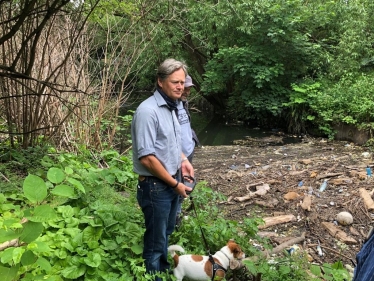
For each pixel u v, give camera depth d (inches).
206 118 608.4
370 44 459.2
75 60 247.6
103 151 239.1
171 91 101.8
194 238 135.7
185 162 121.9
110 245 120.3
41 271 105.2
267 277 113.9
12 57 198.8
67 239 119.0
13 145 209.5
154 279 108.2
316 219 183.3
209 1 471.5
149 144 99.0
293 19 471.2
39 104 212.4
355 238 167.5
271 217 185.2
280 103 485.4
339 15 503.5
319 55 492.4
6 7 179.6
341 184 226.1
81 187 124.6
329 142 398.6
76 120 243.9
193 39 561.0
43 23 145.3
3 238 80.3
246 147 384.2
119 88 310.0
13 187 156.0
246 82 533.0
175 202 114.3
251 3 473.1
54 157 209.6
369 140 356.5
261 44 503.2
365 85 414.3
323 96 433.1
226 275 125.3
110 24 263.1
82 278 109.9
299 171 256.1
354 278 63.2
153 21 305.7
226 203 205.3
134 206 161.9
